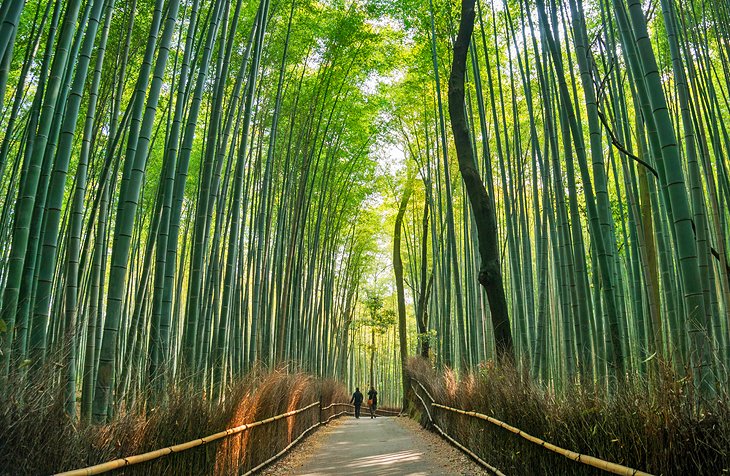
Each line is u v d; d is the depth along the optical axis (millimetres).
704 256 4125
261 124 10328
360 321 24438
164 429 3410
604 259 4414
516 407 4617
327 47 10273
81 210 4207
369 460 6793
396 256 17125
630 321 9578
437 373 11305
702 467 2264
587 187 4734
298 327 12516
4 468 2166
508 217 8125
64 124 3639
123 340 9828
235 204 6797
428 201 13820
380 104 12602
